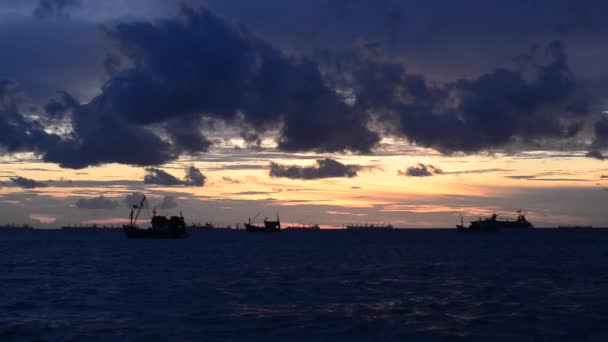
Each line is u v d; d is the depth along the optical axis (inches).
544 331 1851.6
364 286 3137.3
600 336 1782.7
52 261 5433.1
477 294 2748.5
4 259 5753.0
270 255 6515.8
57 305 2413.9
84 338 1756.9
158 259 5743.1
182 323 1999.3
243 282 3368.6
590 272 4001.0
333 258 5861.2
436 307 2332.7
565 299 2561.5
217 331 1863.9
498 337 1768.0
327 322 2005.4
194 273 4030.5
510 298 2596.0
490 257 5885.8
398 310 2257.6
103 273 4023.1
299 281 3432.6
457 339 1745.8
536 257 5851.4
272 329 1897.1
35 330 1867.6
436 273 3971.5
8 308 2337.6
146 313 2204.7
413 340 1739.7
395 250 7623.0
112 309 2305.6
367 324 1966.0
